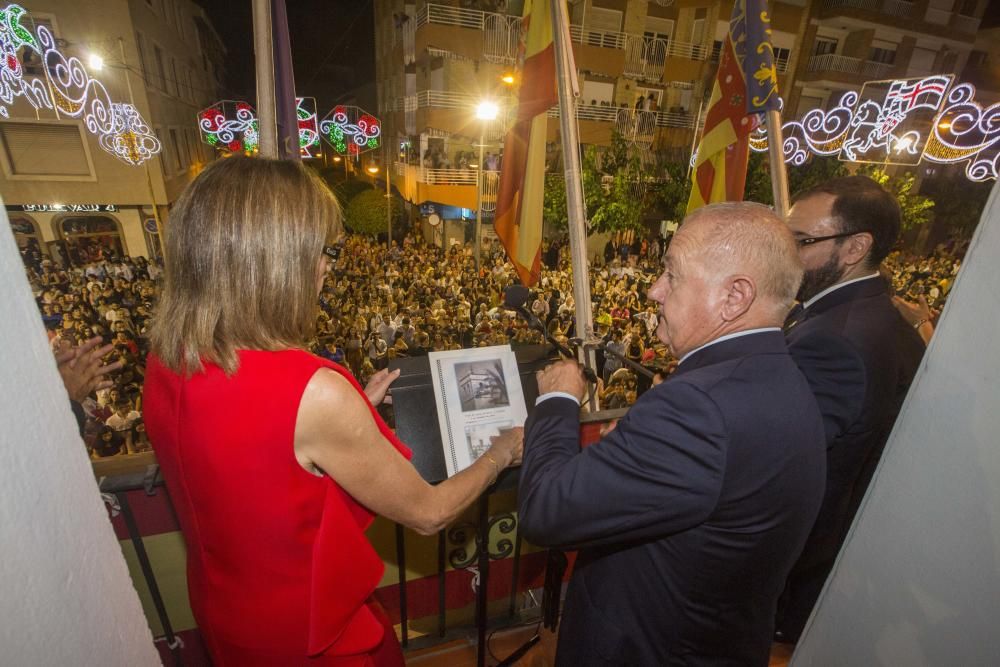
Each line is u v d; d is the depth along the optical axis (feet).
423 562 6.08
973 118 41.01
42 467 1.87
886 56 70.33
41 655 1.79
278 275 2.61
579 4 58.90
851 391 4.75
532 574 6.74
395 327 30.45
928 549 2.75
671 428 2.79
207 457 2.63
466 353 4.66
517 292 4.58
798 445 2.93
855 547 3.29
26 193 46.70
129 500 4.77
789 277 3.18
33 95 42.83
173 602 5.26
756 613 3.25
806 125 61.41
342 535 2.98
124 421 18.15
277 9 6.50
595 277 46.14
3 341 1.70
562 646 3.84
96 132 46.42
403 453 3.19
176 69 67.36
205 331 2.54
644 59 61.93
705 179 10.14
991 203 2.40
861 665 3.23
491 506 6.12
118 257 47.60
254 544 2.77
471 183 60.90
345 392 2.68
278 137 6.81
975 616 2.50
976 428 2.47
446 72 56.59
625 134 63.26
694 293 3.27
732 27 9.32
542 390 3.84
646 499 2.80
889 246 5.40
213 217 2.52
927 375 2.76
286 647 3.00
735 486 2.79
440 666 6.01
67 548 1.98
